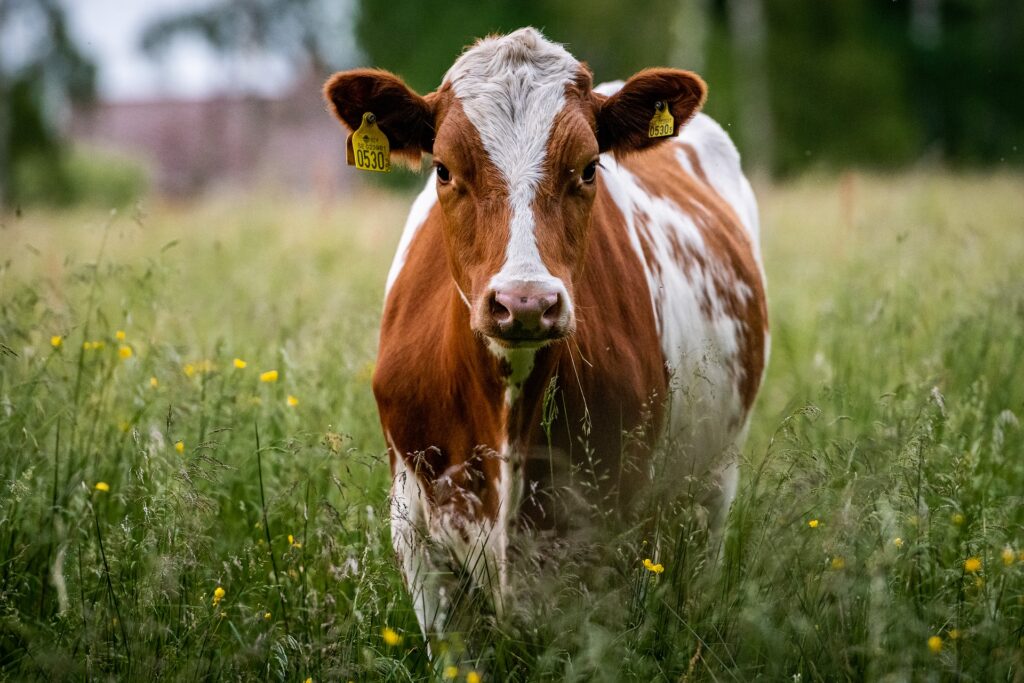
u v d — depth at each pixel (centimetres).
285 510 787
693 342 791
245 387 912
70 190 5316
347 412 862
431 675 657
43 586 692
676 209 860
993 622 626
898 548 651
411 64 4791
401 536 686
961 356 949
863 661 607
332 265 1579
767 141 4322
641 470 688
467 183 604
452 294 634
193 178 7275
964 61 5406
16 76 5078
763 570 638
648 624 618
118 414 864
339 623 655
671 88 671
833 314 1108
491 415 633
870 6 5447
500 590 651
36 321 889
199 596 680
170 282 1011
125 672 611
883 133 4547
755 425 1050
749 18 4328
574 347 638
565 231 598
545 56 633
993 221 1723
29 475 689
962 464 693
